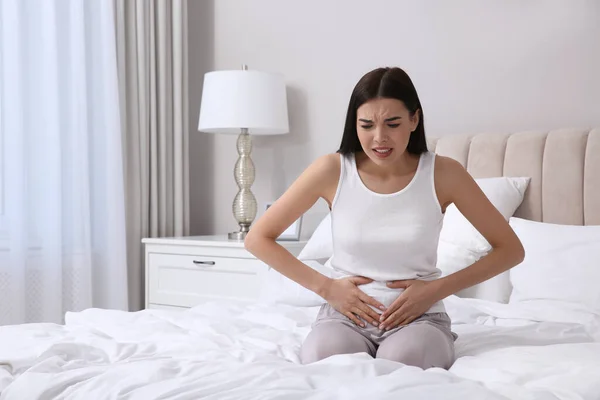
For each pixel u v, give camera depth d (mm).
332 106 4066
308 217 4055
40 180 3730
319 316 2002
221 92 3863
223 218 4469
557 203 3141
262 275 3613
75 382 1534
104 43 3963
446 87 3711
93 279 4004
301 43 4160
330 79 4070
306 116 4152
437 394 1327
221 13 4441
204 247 3795
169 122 4355
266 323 2439
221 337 2078
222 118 3844
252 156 4352
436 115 3744
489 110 3596
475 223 1980
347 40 4008
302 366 1533
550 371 1526
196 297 3828
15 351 1899
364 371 1513
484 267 1934
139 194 4195
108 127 3969
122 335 2174
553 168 3158
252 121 3826
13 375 1699
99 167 3984
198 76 4535
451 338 1879
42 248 3729
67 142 3836
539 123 3467
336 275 2012
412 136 1951
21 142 3621
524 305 2594
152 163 4254
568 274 2693
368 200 1926
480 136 3418
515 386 1417
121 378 1507
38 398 1478
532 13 3477
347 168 1968
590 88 3338
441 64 3723
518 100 3520
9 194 3611
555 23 3418
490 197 3156
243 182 4023
